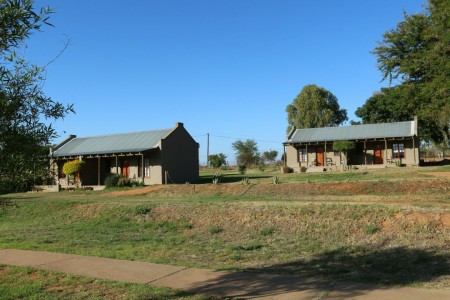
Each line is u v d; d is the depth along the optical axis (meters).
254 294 6.97
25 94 5.27
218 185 25.50
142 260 9.96
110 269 8.94
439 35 17.94
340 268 8.86
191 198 22.39
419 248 10.00
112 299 6.93
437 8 18.08
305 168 42.03
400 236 11.12
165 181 37.00
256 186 23.84
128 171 40.34
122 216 18.27
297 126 73.25
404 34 20.72
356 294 6.72
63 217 20.33
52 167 5.77
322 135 44.16
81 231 16.53
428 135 50.59
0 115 5.09
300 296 6.75
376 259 9.47
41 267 9.25
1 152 5.09
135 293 7.15
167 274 8.45
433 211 11.88
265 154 77.31
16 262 9.91
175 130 40.03
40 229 17.59
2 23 4.81
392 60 21.28
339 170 38.22
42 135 5.38
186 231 15.09
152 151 38.34
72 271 8.82
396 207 12.79
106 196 27.53
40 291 7.47
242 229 14.17
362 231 11.98
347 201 17.27
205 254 10.97
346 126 44.72
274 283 7.64
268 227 13.73
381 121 57.31
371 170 33.81
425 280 7.55
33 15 4.94
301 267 9.11
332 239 11.93
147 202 20.33
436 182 19.88
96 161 42.25
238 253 10.92
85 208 20.61
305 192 21.47
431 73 19.31
